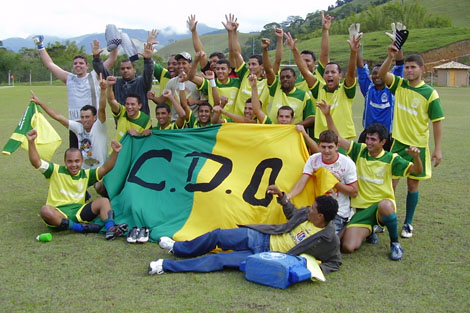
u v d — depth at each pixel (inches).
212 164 260.7
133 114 297.1
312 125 292.7
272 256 187.0
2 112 900.0
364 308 167.2
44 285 183.2
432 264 208.1
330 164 232.4
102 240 237.3
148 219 248.7
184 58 325.1
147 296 174.1
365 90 316.5
